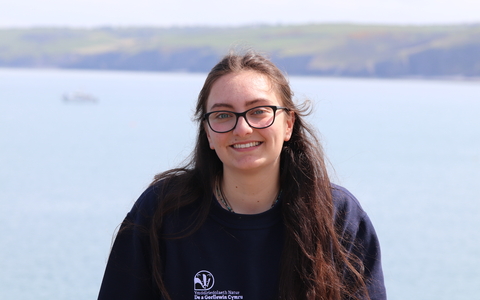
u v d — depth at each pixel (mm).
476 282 8836
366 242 2184
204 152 2148
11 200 14352
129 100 54812
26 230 11438
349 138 28516
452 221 13031
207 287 2010
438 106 52844
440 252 10547
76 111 42438
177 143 26125
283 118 2061
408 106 51969
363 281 2115
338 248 2107
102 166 20000
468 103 58562
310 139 2225
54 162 20812
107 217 12641
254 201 2125
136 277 2094
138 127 32750
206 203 2070
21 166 19781
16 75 112312
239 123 1974
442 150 25422
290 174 2145
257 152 2008
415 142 27891
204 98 2086
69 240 10742
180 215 2080
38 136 28438
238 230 2045
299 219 2061
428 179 18391
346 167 20281
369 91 73062
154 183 2215
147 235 2090
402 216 13438
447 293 8320
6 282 8430
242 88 1988
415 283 8773
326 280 2041
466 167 21062
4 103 48219
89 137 28250
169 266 2039
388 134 30750
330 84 87250
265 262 2039
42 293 7977
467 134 31703
